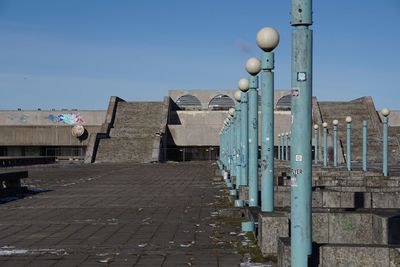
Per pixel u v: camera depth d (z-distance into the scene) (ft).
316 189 56.95
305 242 26.00
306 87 26.16
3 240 44.57
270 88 43.57
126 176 136.98
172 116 280.31
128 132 266.16
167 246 41.34
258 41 43.04
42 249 40.50
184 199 77.61
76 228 50.90
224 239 44.06
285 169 99.91
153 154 236.43
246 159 73.87
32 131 272.72
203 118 279.08
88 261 36.32
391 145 239.09
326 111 273.95
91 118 285.43
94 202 74.64
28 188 96.12
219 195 83.71
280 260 29.14
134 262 35.88
